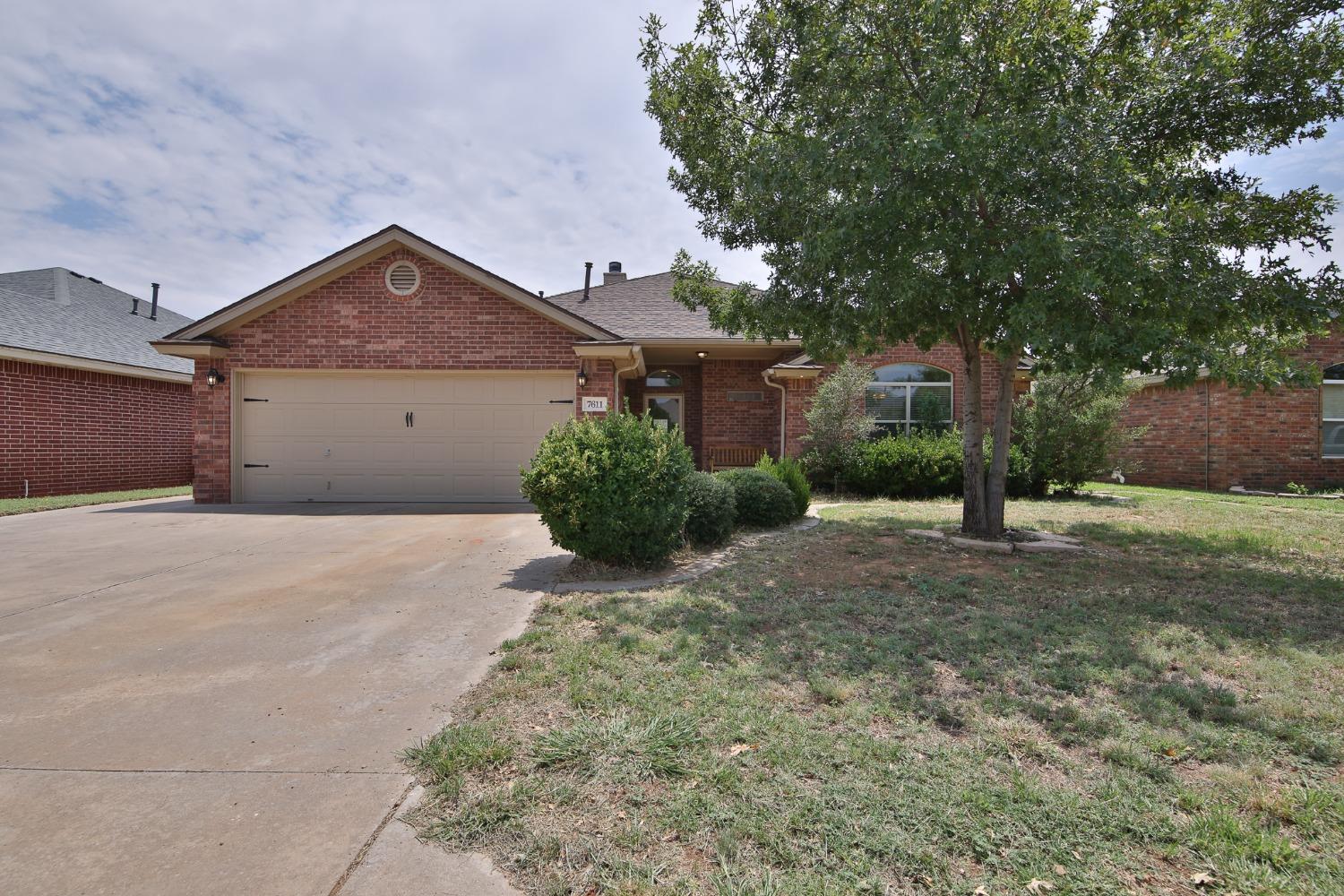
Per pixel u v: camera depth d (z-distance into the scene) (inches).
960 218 221.8
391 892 71.7
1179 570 226.4
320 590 201.3
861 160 212.1
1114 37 225.6
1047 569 228.1
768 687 124.6
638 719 110.7
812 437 472.4
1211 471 529.7
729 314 306.5
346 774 95.7
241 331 422.0
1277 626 165.8
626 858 77.4
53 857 76.9
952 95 207.9
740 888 72.1
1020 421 477.1
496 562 243.4
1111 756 100.3
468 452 428.5
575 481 211.6
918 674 132.0
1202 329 217.8
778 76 268.8
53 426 492.1
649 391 600.4
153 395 581.6
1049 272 205.5
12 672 135.1
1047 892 72.0
